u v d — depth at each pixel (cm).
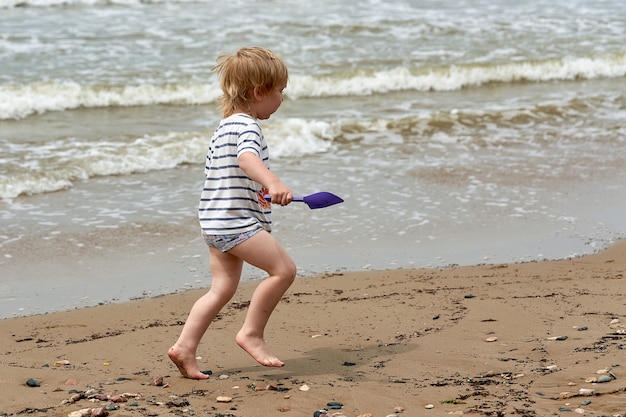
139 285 1045
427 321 840
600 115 2092
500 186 1512
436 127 1950
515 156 1720
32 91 2044
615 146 1809
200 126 1903
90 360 734
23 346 812
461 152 1752
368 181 1535
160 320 905
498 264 1116
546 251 1179
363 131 1898
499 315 845
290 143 1756
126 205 1393
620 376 611
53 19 2844
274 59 636
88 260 1140
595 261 1127
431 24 2964
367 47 2630
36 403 563
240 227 615
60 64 2286
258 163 586
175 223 1310
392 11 3159
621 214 1362
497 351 719
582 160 1692
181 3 3189
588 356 673
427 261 1134
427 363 689
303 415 546
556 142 1839
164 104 2092
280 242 1206
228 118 620
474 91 2352
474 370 660
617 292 934
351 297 958
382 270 1091
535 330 784
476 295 946
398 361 698
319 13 3070
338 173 1584
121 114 1992
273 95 640
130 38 2608
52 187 1464
